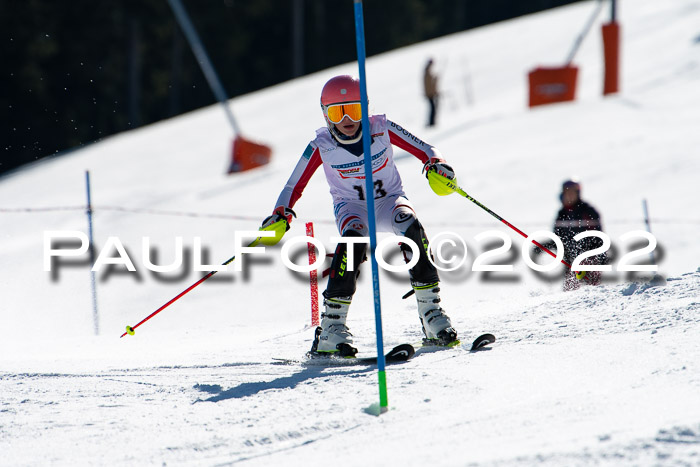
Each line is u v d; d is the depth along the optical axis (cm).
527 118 6300
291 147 7562
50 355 1838
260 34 17025
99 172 7531
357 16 1183
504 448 845
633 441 801
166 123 10206
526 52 9906
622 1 11506
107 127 13738
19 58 12519
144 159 7875
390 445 915
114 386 1352
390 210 1485
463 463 808
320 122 8388
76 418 1153
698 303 1495
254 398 1208
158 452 970
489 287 2873
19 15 12362
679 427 820
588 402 994
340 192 1505
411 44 17550
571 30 10481
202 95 15988
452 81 9262
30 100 12706
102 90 13688
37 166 8612
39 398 1284
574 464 761
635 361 1173
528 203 4253
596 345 1311
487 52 10344
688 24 8788
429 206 4419
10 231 5172
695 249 3228
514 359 1291
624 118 5734
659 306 1552
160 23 13812
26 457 990
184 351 1761
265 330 2155
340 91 1414
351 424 1026
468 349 1434
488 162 5200
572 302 1750
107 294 3459
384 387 1073
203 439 1009
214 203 5197
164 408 1189
